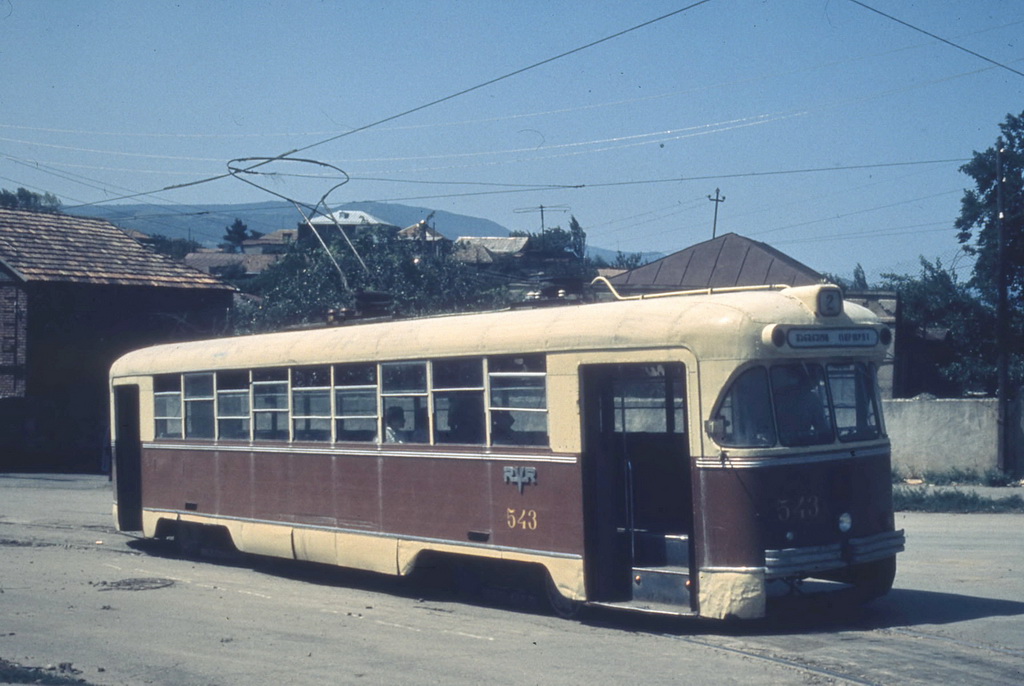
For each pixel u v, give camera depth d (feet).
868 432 31.07
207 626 32.01
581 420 30.94
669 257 116.98
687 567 29.60
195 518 47.19
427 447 35.83
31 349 108.58
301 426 41.47
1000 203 80.74
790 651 26.40
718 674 24.36
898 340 106.73
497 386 33.45
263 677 25.44
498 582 34.94
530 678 24.63
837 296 30.22
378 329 38.86
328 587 40.01
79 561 47.26
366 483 38.24
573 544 30.91
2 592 38.63
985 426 75.77
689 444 28.96
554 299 36.01
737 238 115.44
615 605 30.22
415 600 36.55
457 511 34.65
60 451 108.99
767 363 28.81
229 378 45.50
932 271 115.75
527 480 32.32
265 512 43.06
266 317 107.55
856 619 30.40
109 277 114.62
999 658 25.08
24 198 327.26
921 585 36.42
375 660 26.96
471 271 127.03
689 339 28.94
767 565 27.91
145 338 118.11
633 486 31.27
